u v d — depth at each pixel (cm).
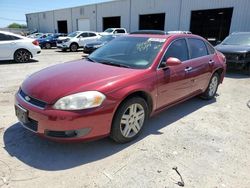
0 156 291
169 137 356
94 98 275
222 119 436
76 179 256
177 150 320
